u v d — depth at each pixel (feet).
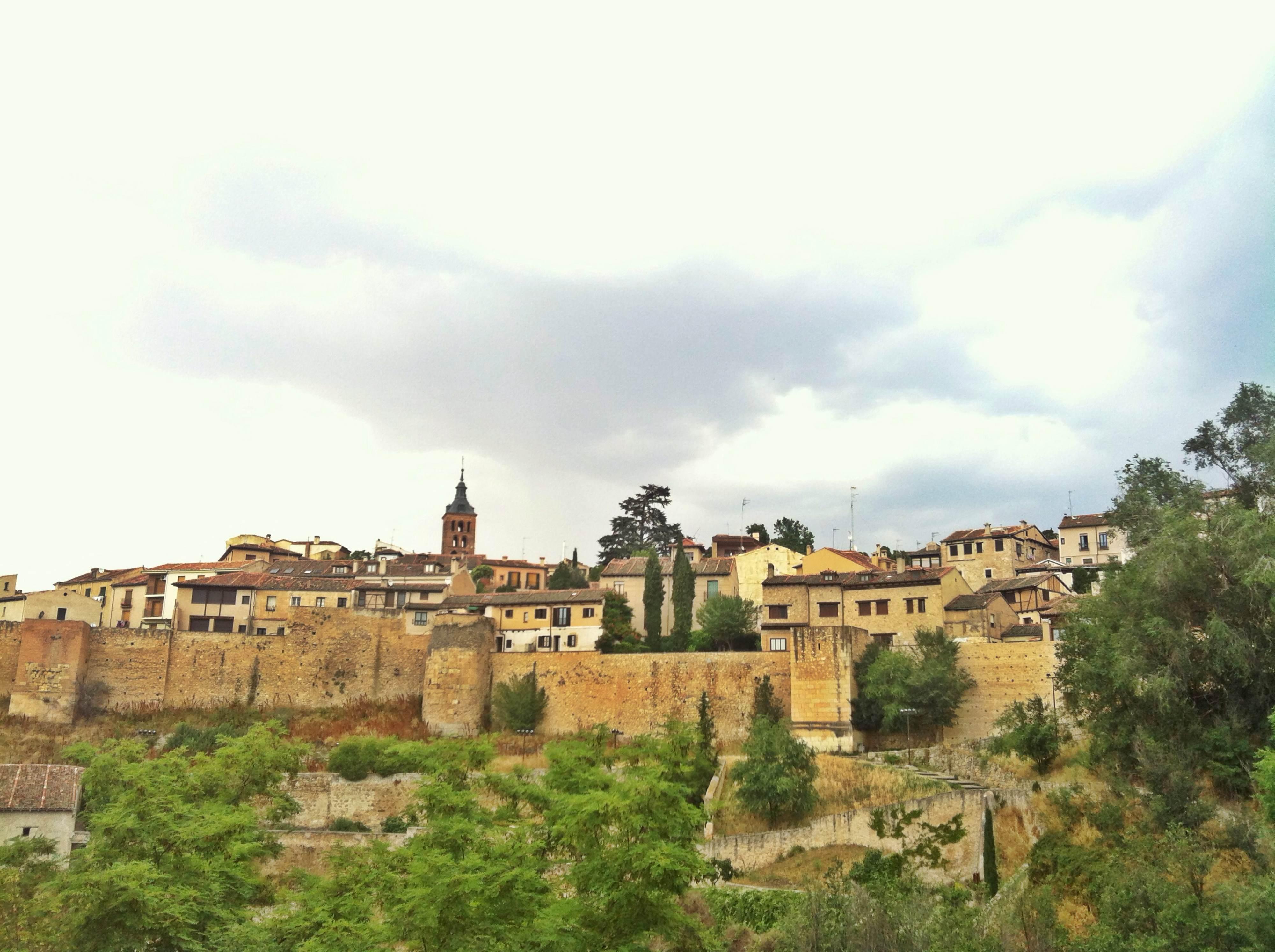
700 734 229.86
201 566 375.66
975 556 364.99
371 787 234.99
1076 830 167.73
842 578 306.55
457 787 138.92
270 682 297.33
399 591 348.18
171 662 292.20
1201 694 164.96
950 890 153.58
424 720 288.30
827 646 257.55
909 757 235.20
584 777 133.80
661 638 335.47
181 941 107.86
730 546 428.15
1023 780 200.85
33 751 254.68
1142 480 225.15
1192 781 148.77
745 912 161.07
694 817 114.11
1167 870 125.18
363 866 123.03
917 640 260.62
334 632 304.71
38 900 114.93
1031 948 126.00
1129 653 162.61
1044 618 255.70
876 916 129.08
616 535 492.95
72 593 347.97
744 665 276.41
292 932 113.70
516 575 450.71
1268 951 102.58
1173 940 110.42
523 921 99.55
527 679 290.35
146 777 147.95
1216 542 163.32
